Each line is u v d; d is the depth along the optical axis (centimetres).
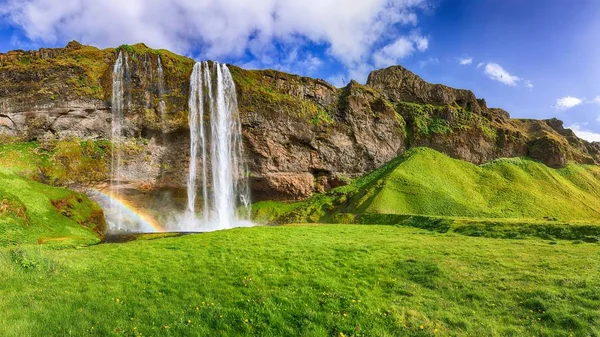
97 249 2958
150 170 7344
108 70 7181
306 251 2667
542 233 3058
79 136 6862
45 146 6425
